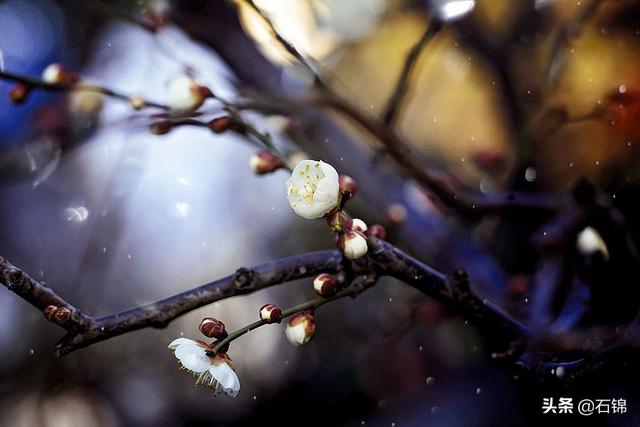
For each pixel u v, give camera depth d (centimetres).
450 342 72
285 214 85
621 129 57
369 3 65
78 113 59
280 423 80
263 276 43
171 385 82
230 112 49
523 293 55
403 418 71
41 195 77
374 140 58
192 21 59
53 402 78
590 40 59
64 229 76
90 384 79
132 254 79
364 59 70
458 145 69
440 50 67
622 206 58
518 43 63
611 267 53
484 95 67
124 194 71
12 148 60
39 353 79
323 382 80
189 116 49
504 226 64
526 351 45
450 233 61
